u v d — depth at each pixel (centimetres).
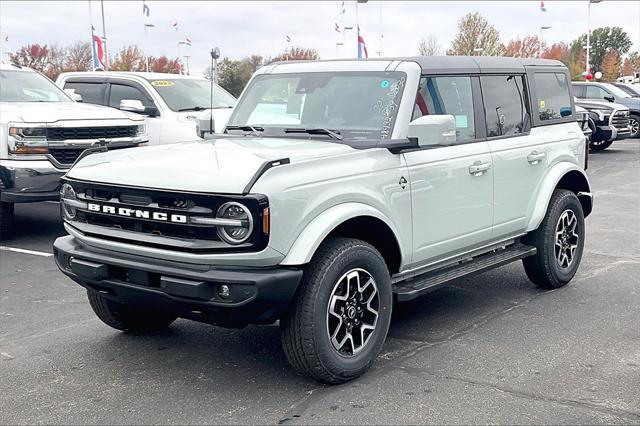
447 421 402
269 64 615
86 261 463
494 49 4850
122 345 540
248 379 470
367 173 469
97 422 412
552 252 657
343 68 557
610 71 6284
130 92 1174
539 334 548
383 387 450
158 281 432
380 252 506
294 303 432
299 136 526
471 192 559
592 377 462
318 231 427
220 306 410
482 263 585
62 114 905
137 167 455
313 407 424
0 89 997
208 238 414
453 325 573
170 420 412
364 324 466
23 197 873
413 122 489
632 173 1566
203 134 610
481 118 586
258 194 404
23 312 634
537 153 636
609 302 632
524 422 399
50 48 3728
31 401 443
